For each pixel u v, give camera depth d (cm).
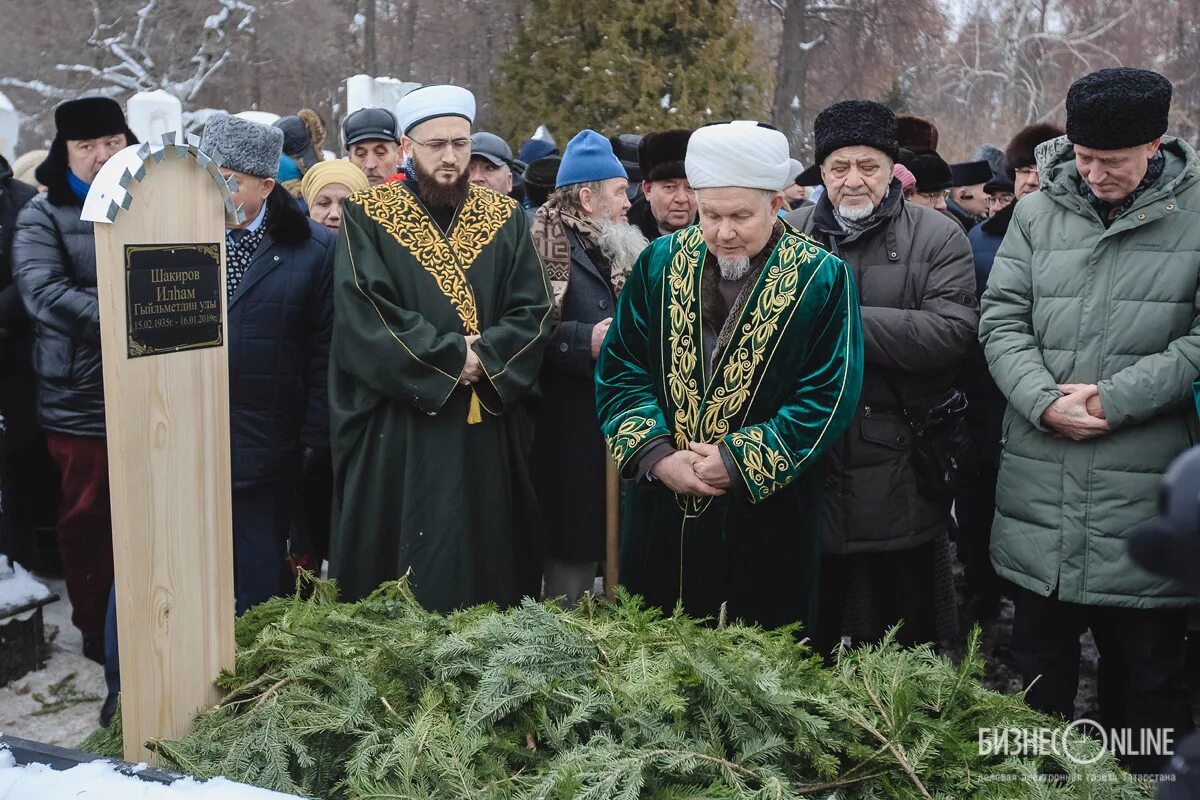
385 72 1919
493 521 336
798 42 1808
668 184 409
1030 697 312
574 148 389
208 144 347
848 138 331
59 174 382
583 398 380
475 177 512
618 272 380
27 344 461
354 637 230
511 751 196
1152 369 288
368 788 182
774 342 276
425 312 330
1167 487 102
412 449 327
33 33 1606
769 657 218
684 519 284
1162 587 292
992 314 319
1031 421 302
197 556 216
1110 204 301
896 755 190
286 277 357
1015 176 456
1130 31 2353
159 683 208
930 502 336
